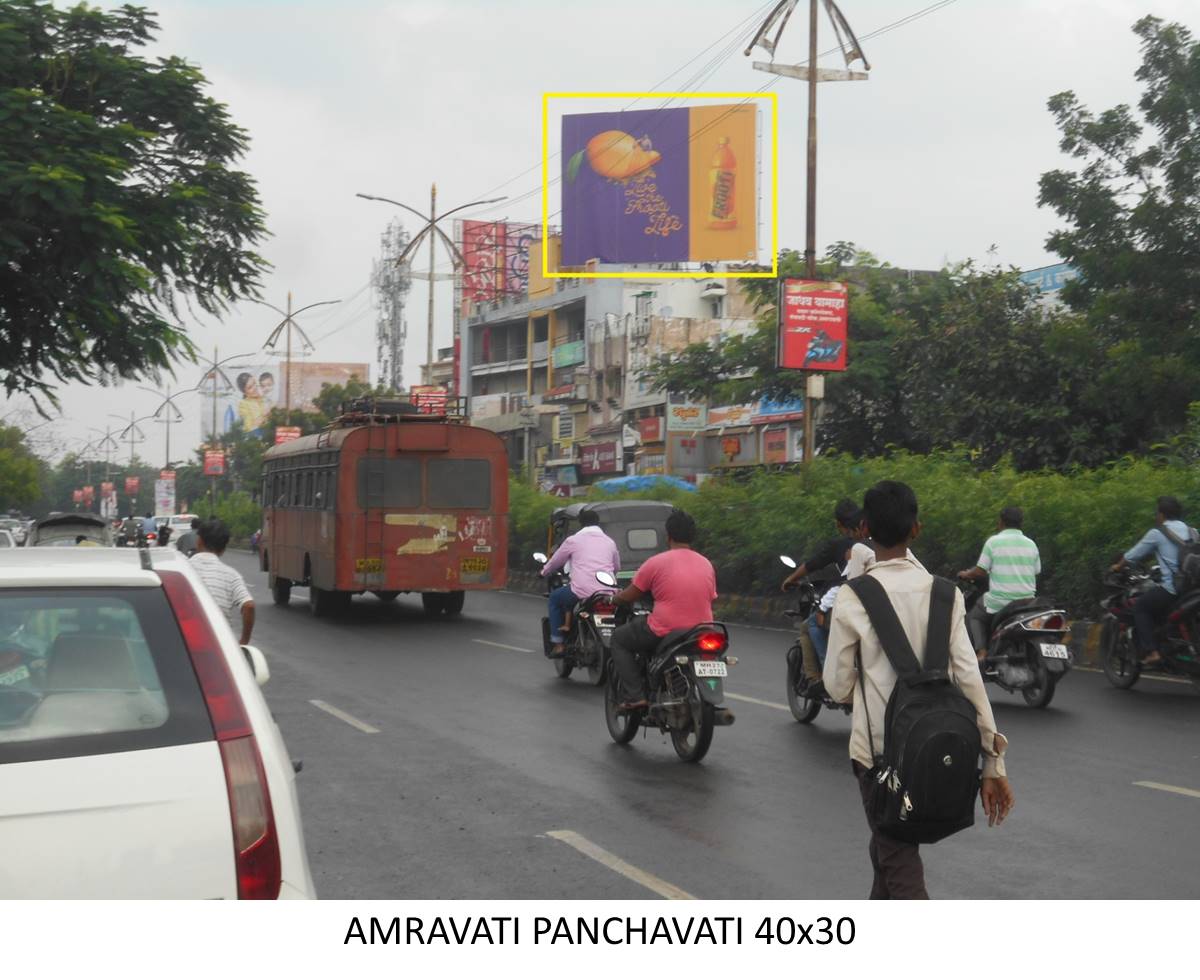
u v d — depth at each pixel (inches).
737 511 922.7
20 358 732.0
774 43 942.4
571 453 2368.4
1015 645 462.0
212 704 138.3
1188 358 966.4
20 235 647.8
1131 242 986.7
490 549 848.9
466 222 2940.5
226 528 391.5
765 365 1390.3
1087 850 265.9
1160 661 481.7
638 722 391.2
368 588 832.9
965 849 267.3
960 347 1165.1
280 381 4525.1
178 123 775.7
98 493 5561.0
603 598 524.1
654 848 273.0
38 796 129.2
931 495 730.2
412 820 299.6
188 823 131.3
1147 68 982.4
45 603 143.0
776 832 286.4
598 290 2495.1
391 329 3676.2
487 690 524.7
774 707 470.3
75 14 775.7
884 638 175.3
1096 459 1088.8
